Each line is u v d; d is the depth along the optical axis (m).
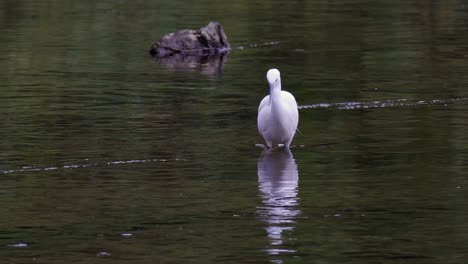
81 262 10.40
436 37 29.27
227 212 12.12
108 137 16.44
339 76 22.75
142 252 10.69
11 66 24.56
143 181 13.62
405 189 13.03
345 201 12.53
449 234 11.17
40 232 11.40
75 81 22.44
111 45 28.41
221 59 26.03
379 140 15.98
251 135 16.62
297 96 20.22
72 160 14.82
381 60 25.08
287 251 10.69
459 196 12.66
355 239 11.05
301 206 12.34
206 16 34.50
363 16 34.22
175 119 18.02
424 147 15.41
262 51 27.20
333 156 14.99
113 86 21.77
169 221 11.78
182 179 13.72
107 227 11.56
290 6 37.12
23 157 15.03
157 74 23.53
